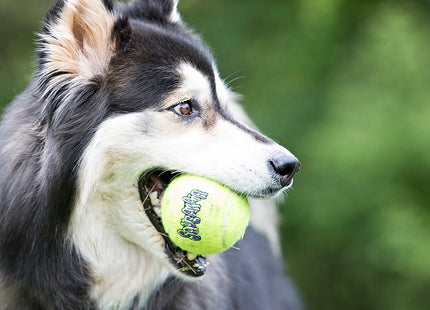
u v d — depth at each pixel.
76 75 4.32
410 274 11.59
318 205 12.02
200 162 4.25
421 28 12.92
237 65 13.55
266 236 6.47
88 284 4.38
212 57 4.95
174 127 4.36
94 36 4.38
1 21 13.27
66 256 4.29
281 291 6.34
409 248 11.45
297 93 13.16
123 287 4.48
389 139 11.59
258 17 13.94
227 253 5.23
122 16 4.42
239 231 4.09
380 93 12.07
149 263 4.50
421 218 11.66
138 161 4.30
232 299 5.13
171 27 4.96
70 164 4.23
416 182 11.89
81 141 4.25
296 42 13.63
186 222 4.06
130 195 4.34
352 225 12.06
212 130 4.41
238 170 4.22
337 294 12.82
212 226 4.04
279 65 13.48
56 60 4.25
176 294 4.57
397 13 12.97
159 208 4.38
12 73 12.82
